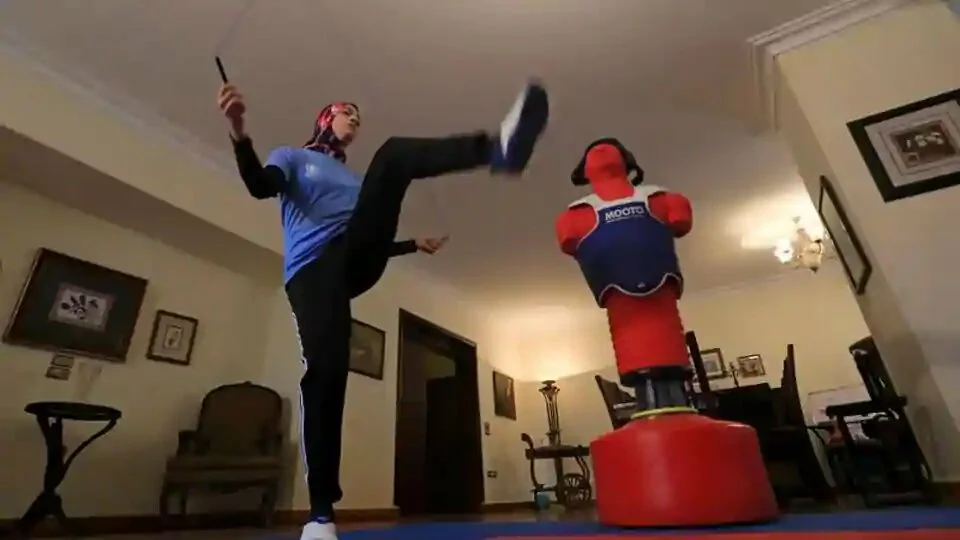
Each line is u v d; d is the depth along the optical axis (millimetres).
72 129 2709
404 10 2473
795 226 4645
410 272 5191
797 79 2629
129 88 2836
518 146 1245
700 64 2877
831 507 2461
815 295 5691
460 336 5793
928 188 2174
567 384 6605
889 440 2568
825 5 2533
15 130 2480
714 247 5117
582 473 5906
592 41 2709
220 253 3688
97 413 2557
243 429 3348
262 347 3998
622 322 1462
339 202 1328
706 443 1281
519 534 1373
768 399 3391
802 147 2846
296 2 2402
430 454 5613
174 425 3348
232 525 3281
